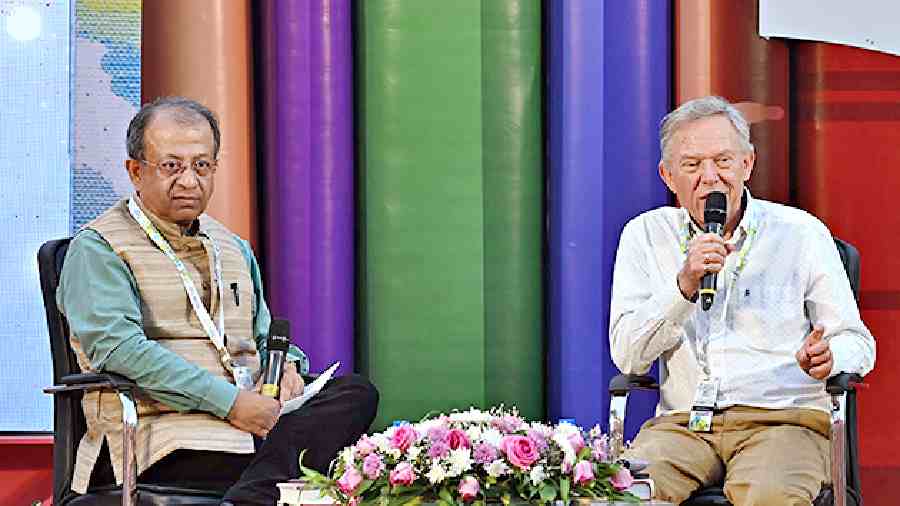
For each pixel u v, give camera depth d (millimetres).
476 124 7805
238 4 7680
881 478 7762
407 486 4840
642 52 7734
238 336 6312
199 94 7617
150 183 6137
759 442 6035
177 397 5855
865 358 6039
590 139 7691
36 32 7715
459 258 7793
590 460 4977
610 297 7699
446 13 7828
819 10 7707
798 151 7820
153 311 6090
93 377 5520
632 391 7621
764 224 6367
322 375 6254
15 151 7723
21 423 7715
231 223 7629
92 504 5770
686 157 6199
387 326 7793
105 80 7734
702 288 5910
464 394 7785
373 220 7805
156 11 7621
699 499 5973
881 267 7785
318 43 7734
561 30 7750
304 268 7727
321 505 5062
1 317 7715
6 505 7617
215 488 5875
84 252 6012
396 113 7797
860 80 7770
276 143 7762
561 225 7758
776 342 6242
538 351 7883
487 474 4836
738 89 7727
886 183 7777
